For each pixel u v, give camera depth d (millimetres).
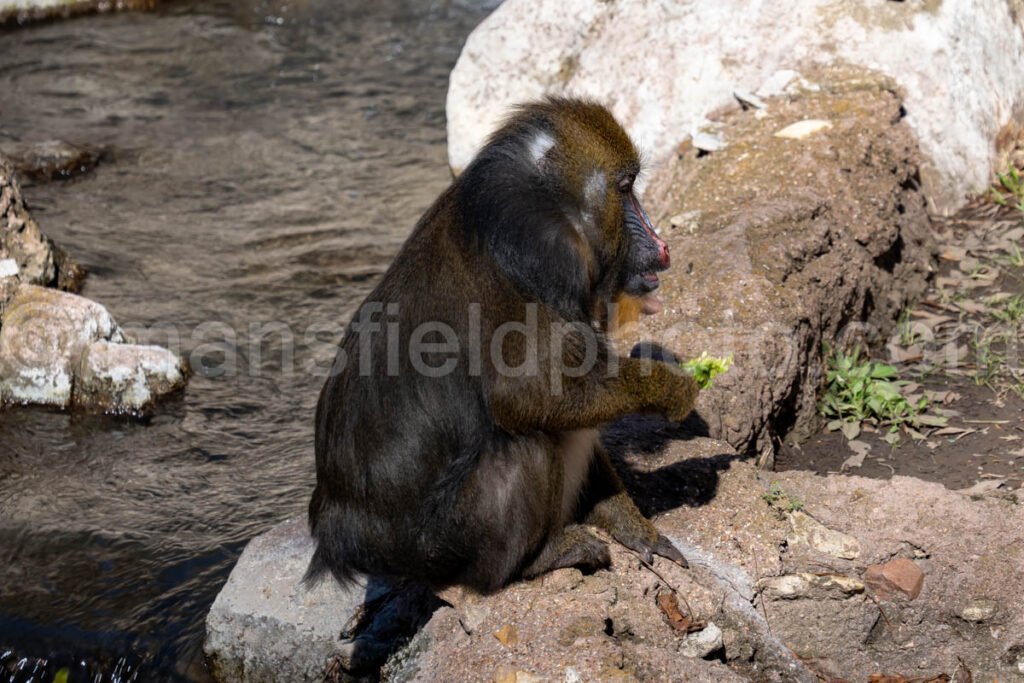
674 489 6566
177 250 11797
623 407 5602
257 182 13250
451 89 12297
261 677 6613
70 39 17578
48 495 8398
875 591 6113
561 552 5879
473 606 5844
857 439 7770
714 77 10688
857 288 8602
